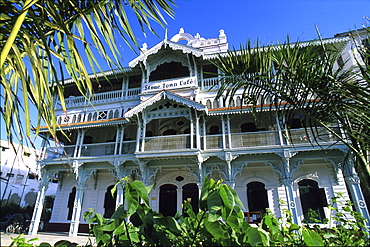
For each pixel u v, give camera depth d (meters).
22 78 2.45
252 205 14.45
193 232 3.27
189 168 14.55
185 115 14.45
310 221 13.24
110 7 3.79
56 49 3.64
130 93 18.25
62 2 3.38
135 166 15.59
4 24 2.82
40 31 2.68
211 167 14.30
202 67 17.59
